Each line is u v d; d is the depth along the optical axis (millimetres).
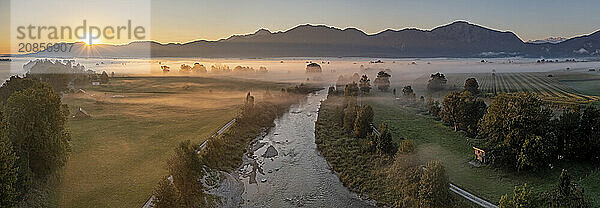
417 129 87625
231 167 67000
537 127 56562
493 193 50531
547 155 54750
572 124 59094
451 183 53875
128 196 47656
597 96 137500
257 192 58281
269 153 77125
